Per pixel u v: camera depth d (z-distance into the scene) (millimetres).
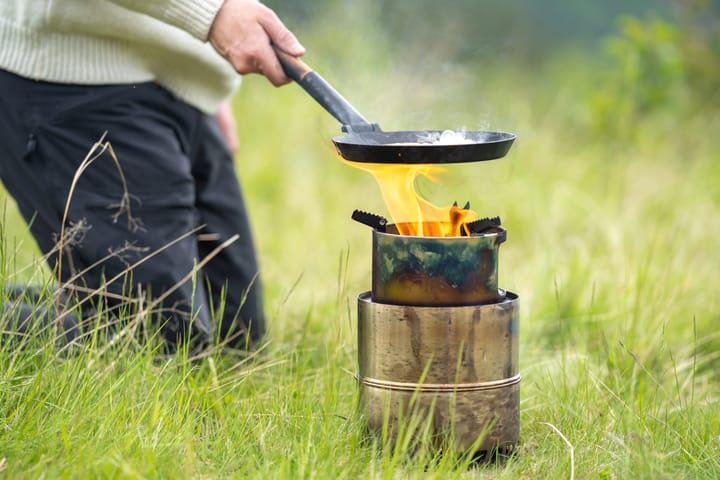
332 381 3201
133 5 3152
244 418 2992
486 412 2816
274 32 3143
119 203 3443
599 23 13422
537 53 12477
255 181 6961
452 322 2771
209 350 3518
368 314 2859
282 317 4266
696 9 8945
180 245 3555
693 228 5652
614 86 7945
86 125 3406
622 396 3404
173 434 2846
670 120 7723
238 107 7859
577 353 3717
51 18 3275
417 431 2807
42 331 3275
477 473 2820
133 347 3342
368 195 6754
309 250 5695
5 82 3389
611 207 6168
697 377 3771
